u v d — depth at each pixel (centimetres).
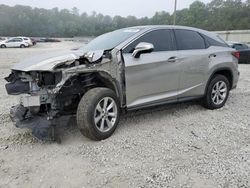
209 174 323
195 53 525
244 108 593
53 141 409
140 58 448
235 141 416
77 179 313
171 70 488
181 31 527
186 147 394
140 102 461
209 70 549
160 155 369
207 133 447
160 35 491
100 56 409
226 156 367
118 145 397
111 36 496
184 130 459
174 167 338
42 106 403
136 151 380
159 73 472
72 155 368
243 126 481
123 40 453
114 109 428
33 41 4088
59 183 306
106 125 421
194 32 550
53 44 4550
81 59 398
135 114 536
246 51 1709
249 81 956
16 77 426
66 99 402
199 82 540
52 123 388
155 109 562
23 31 8600
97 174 323
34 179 313
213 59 555
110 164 345
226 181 309
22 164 346
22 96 391
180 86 512
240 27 5269
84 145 397
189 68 516
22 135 432
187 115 538
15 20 8725
